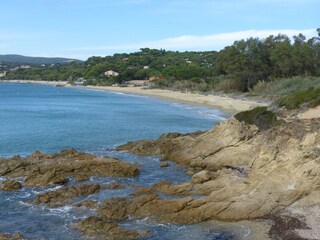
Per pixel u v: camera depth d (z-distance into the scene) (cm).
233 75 12594
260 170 3238
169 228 2533
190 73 17425
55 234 2452
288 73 11900
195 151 4219
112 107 10438
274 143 3731
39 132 6075
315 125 3700
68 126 6775
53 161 3875
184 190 3103
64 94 16425
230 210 2667
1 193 3186
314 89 4506
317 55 11606
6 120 7494
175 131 6294
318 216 2597
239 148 3981
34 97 14812
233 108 9062
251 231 2462
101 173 3712
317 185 2895
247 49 12594
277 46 11500
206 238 2403
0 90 19738
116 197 2936
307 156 3027
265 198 2762
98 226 2494
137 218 2662
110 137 5756
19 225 2591
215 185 3123
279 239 2328
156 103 11369
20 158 3962
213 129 4438
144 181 3566
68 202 2969
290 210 2698
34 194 3173
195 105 10312
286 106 4384
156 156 4450
